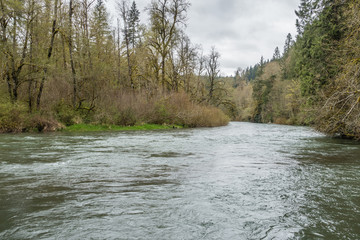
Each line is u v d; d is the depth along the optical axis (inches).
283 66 2559.1
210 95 1886.1
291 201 195.0
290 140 650.8
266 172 285.3
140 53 1409.9
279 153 423.2
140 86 1357.0
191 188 222.8
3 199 188.4
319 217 167.2
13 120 732.7
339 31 717.9
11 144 478.3
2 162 316.8
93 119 932.6
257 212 173.2
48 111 836.0
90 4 1077.8
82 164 313.9
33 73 800.3
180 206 180.4
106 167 299.7
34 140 545.0
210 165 318.7
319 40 770.2
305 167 314.2
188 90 1739.7
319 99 741.3
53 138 597.3
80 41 941.8
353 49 485.4
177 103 1266.0
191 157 373.7
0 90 797.9
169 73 1498.5
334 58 705.0
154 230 144.0
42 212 166.1
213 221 157.5
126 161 337.1
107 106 990.4
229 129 1184.8
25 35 813.9
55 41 941.8
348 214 172.7
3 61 797.9
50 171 276.1
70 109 911.7
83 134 725.3
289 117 2191.2
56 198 192.2
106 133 783.1
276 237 139.4
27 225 147.3
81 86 1015.0
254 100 2962.6
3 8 749.3
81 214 163.9
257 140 644.1
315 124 722.8
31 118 762.2
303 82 924.6
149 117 1122.0
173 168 299.3
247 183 240.8
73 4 922.7
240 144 546.3
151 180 246.7
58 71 874.8
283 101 2246.6
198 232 142.9
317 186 234.5
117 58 1440.7
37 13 824.9
